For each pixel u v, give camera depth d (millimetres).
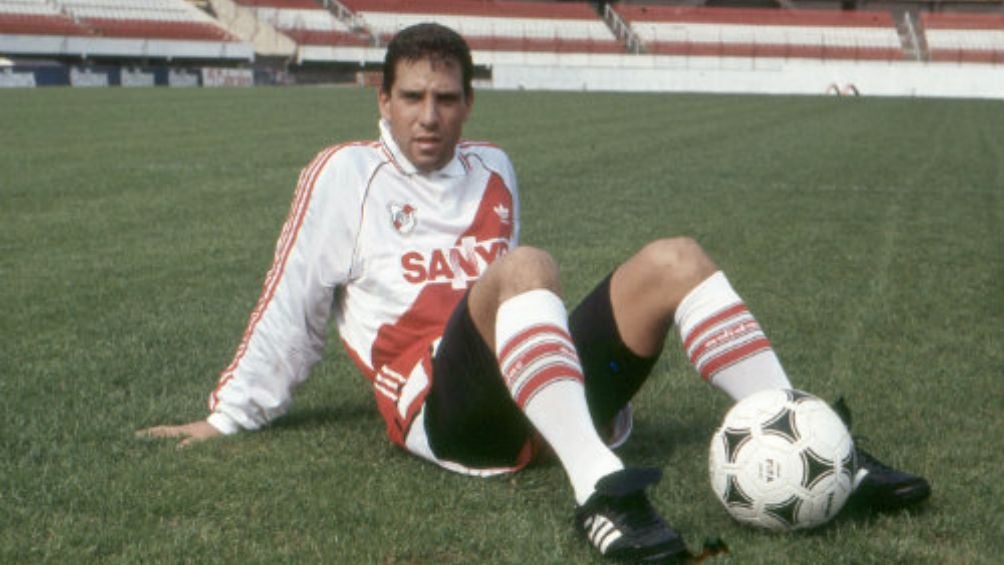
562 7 49375
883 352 5055
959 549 2777
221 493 3119
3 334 5230
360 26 46719
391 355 3342
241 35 44531
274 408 3629
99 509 3008
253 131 18344
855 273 7062
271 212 9555
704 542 2496
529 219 9258
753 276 6910
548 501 3051
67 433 3693
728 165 13914
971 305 6152
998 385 4492
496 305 2879
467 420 3039
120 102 25766
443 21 47625
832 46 47656
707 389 4352
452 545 2775
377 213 3355
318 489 3141
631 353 3012
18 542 2781
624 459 3459
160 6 42094
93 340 5133
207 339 5191
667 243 2965
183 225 8805
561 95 33469
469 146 3504
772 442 2768
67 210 9516
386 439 3637
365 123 20250
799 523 2785
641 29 48750
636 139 17781
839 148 16578
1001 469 3402
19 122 19391
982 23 47969
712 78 41094
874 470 2969
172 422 3893
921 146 17078
